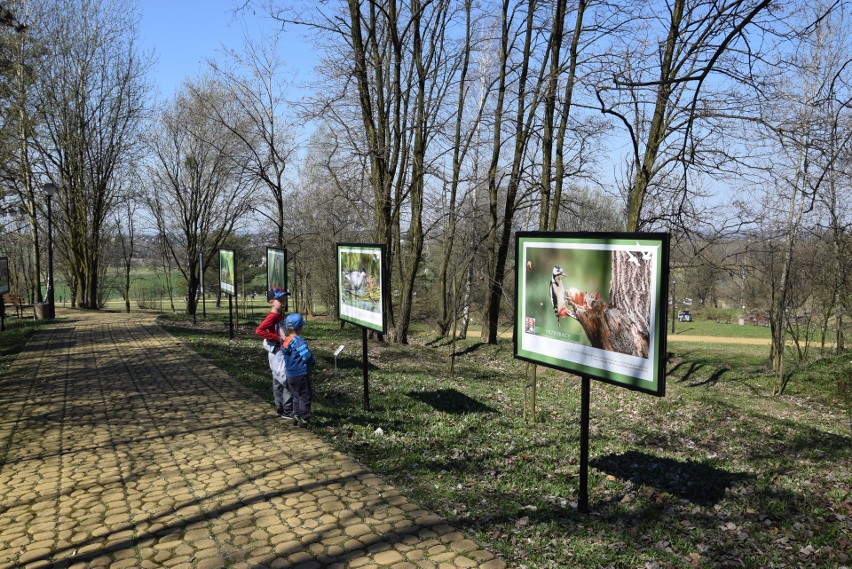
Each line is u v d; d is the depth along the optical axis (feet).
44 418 27.32
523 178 54.80
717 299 177.78
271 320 27.17
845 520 17.83
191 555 14.39
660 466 23.68
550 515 17.30
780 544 15.97
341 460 21.52
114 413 28.17
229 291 56.70
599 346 16.33
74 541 15.21
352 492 18.43
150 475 19.98
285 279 41.98
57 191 105.60
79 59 102.94
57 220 111.86
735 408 41.98
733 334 131.85
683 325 154.92
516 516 17.15
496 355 69.10
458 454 23.49
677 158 33.12
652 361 14.57
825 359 66.08
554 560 14.37
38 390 33.35
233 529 15.80
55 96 101.19
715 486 21.34
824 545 15.89
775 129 30.91
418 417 29.81
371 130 62.39
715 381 64.95
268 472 20.20
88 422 26.61
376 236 66.13
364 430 26.02
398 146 62.59
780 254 61.41
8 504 17.63
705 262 47.60
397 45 60.44
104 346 50.78
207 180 112.68
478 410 33.45
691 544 15.79
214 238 135.64
